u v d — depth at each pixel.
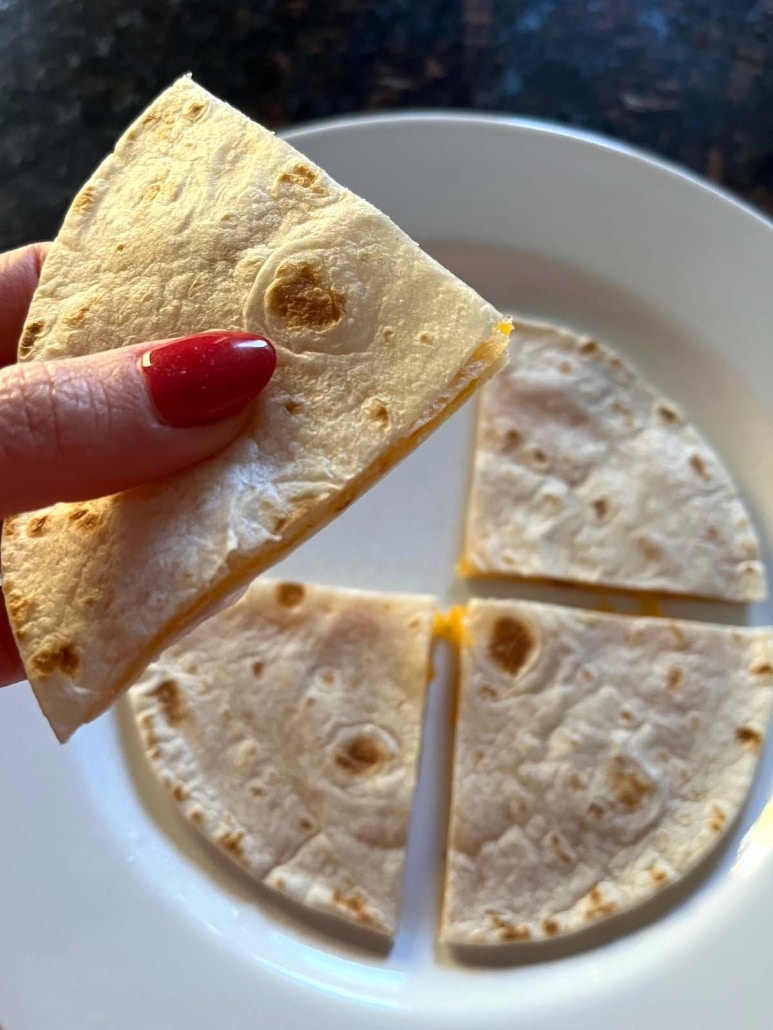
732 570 0.25
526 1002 0.20
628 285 0.27
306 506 0.15
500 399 0.27
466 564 0.26
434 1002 0.21
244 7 0.33
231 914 0.22
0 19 0.33
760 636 0.25
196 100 0.18
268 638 0.25
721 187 0.30
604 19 0.32
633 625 0.25
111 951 0.20
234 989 0.20
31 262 0.23
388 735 0.24
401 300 0.16
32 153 0.30
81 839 0.21
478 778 0.23
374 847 0.23
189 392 0.15
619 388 0.27
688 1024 0.20
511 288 0.28
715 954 0.21
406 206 0.27
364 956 0.22
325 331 0.16
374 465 0.17
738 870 0.22
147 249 0.17
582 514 0.26
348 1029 0.20
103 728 0.23
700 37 0.32
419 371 0.16
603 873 0.22
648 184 0.26
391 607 0.25
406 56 0.32
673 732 0.24
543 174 0.27
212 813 0.22
